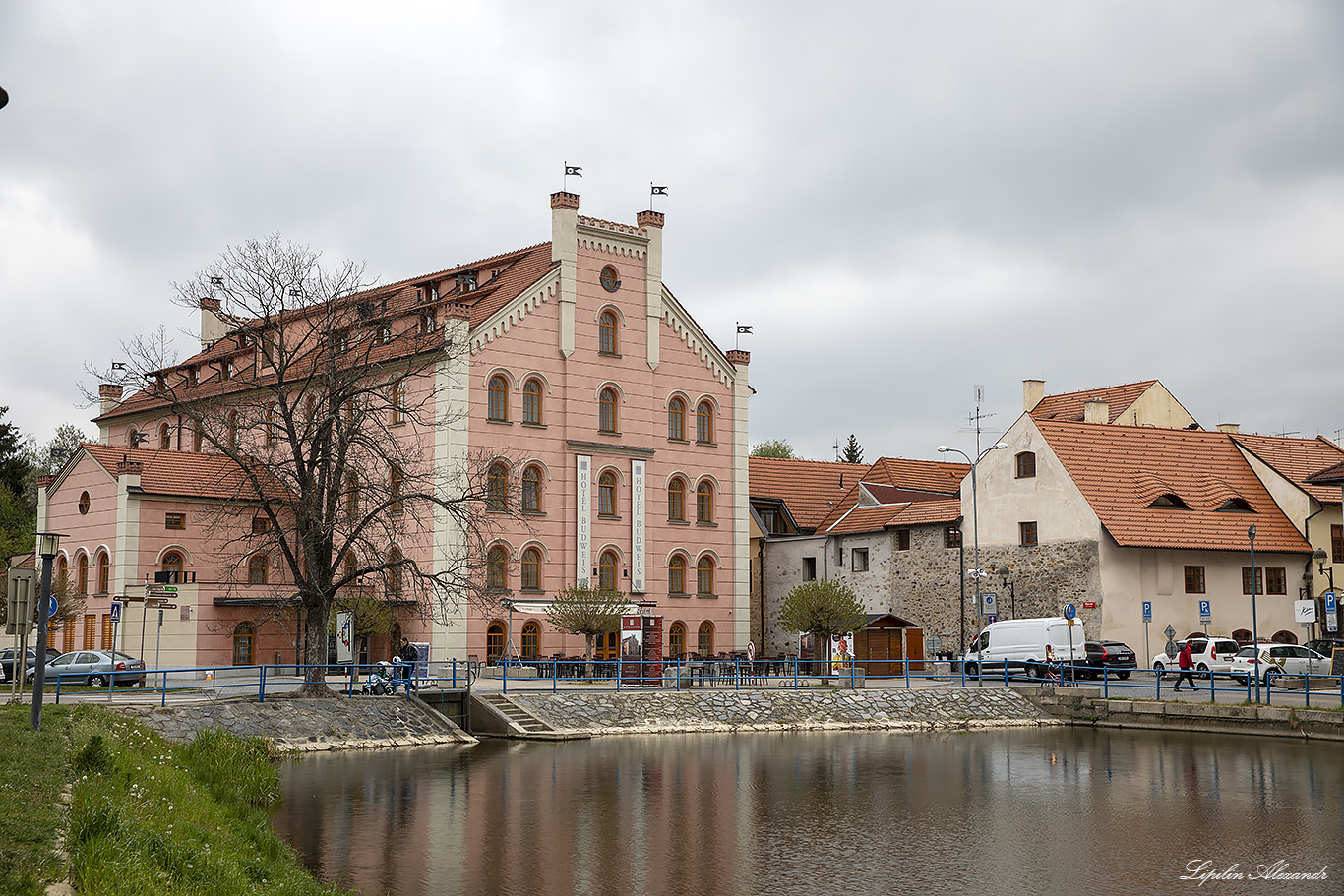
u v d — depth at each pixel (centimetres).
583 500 6125
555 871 2198
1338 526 6384
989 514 6334
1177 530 6041
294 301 4456
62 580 5722
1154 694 4872
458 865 2241
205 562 5794
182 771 2550
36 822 1620
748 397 6856
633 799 2948
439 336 5722
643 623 4978
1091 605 5853
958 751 3919
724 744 4116
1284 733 4216
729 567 6688
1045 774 3406
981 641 5809
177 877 1491
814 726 4600
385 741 3925
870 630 6122
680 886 2108
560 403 6109
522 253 6600
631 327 6412
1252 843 2491
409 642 5181
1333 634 5978
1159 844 2481
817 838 2519
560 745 4038
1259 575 6256
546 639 5944
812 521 7469
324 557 4262
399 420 5928
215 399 6038
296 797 2919
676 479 6544
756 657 6650
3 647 6219
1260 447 6850
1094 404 7088
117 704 3681
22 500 9300
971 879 2178
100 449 5938
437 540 5625
